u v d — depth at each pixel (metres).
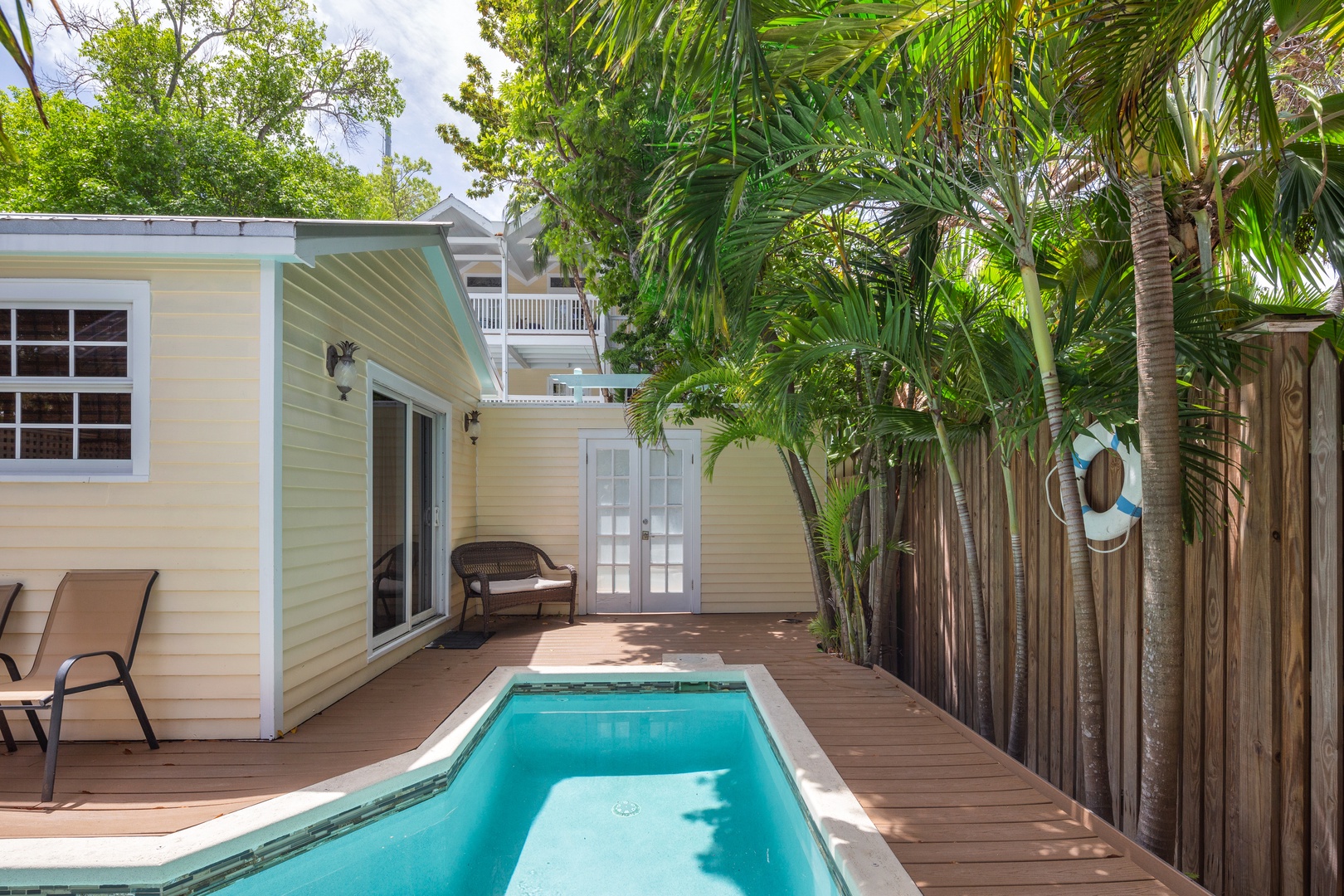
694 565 8.15
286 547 4.02
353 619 4.87
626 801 3.60
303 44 17.14
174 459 3.89
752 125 3.02
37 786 3.16
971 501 4.35
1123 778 2.92
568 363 17.38
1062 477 2.85
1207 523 2.46
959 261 4.45
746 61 2.27
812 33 2.52
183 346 3.92
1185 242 3.03
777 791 3.74
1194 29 2.21
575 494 8.15
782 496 8.18
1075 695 3.25
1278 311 2.40
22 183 12.90
